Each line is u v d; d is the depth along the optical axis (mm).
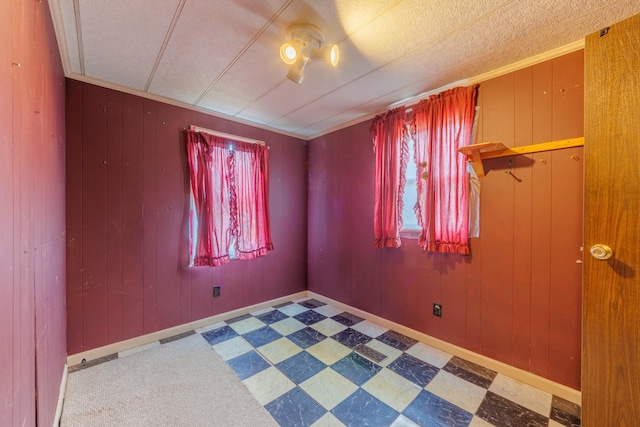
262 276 3119
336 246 3166
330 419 1483
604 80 1243
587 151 1288
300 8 1336
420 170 2271
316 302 3344
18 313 778
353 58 1758
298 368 1946
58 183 1572
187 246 2529
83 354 1992
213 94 2307
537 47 1640
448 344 2170
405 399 1638
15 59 763
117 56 1744
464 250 2023
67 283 1925
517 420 1478
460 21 1417
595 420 1264
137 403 1581
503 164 1881
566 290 1654
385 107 2590
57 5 1295
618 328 1208
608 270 1233
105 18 1396
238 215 2812
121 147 2164
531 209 1773
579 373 1610
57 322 1491
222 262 2658
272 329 2578
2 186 667
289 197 3395
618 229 1206
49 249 1271
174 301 2453
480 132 1979
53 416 1313
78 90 1970
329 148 3256
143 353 2131
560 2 1271
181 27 1474
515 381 1814
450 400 1630
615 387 1214
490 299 1954
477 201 2002
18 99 788
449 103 2086
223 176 2686
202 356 2098
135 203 2236
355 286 2943
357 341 2346
